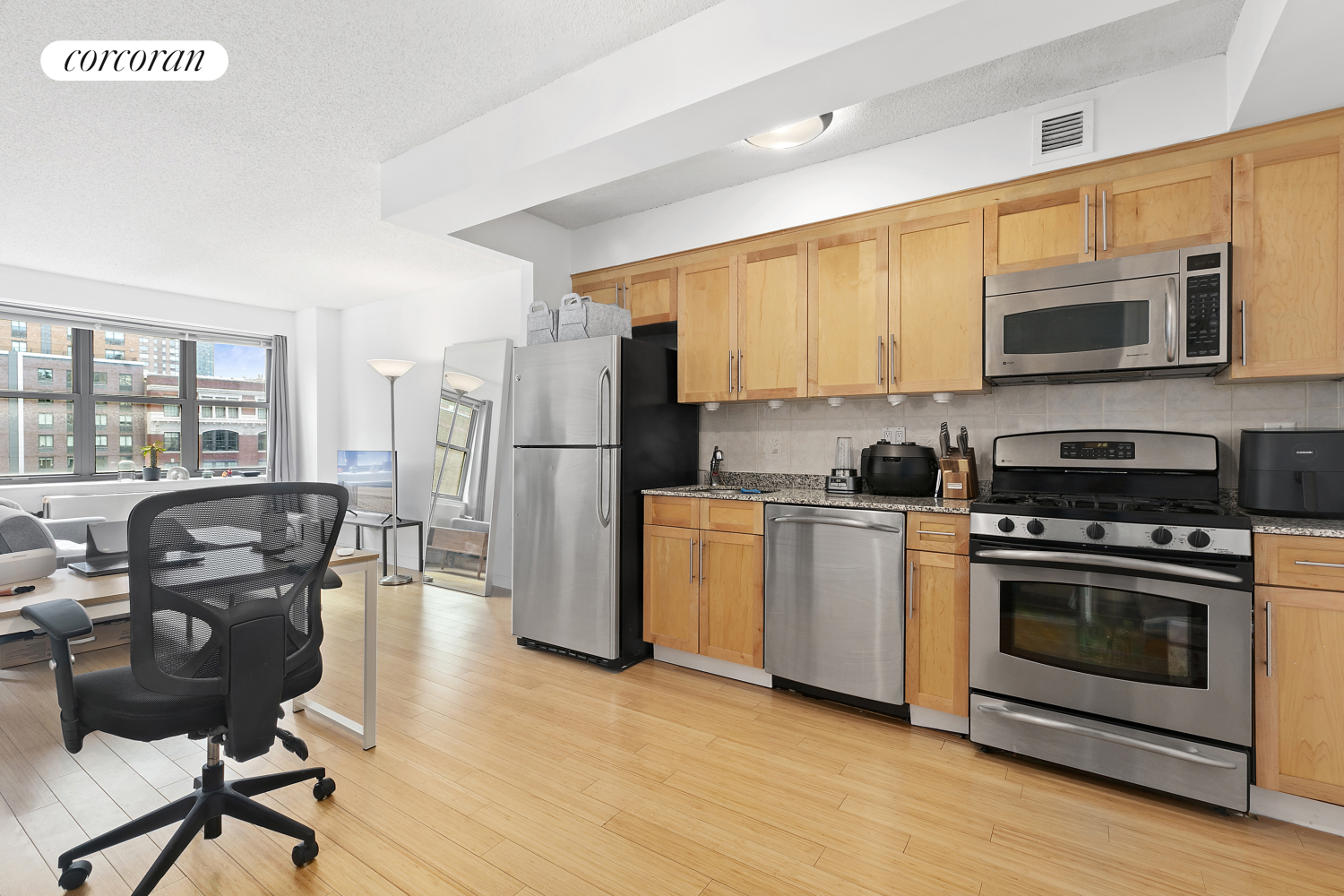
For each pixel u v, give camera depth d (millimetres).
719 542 2957
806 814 1864
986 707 2227
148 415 5391
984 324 2543
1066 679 2096
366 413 5781
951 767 2152
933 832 1778
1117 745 1995
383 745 2262
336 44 2062
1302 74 1821
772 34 1854
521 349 3424
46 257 4195
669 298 3545
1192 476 2291
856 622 2551
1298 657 1789
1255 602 1848
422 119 2584
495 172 2525
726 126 2156
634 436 3193
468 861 1640
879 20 1670
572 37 2084
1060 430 2656
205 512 1431
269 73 2209
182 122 2500
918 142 2752
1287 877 1592
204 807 1581
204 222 3580
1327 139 1998
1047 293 2400
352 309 5910
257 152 2783
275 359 5992
